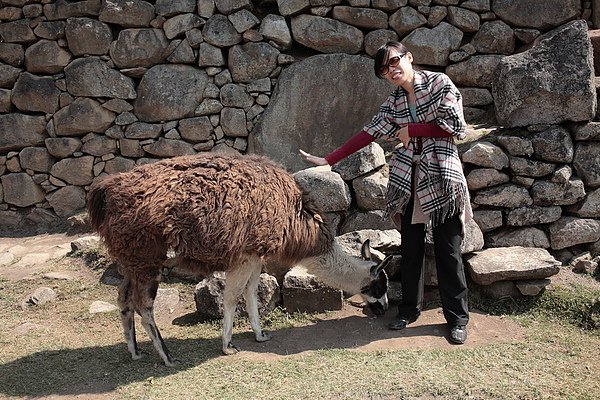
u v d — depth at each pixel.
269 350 4.24
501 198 5.11
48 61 6.55
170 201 3.81
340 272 4.46
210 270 4.04
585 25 5.23
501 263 4.70
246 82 6.37
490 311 4.68
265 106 6.39
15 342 4.47
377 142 6.07
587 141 5.16
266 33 6.27
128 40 6.40
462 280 4.33
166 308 5.05
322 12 6.27
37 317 4.95
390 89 6.18
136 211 3.81
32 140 6.71
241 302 4.77
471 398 3.46
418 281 4.54
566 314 4.52
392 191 4.36
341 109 6.24
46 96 6.59
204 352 4.23
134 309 4.13
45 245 6.26
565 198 5.07
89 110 6.52
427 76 4.20
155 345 4.04
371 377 3.71
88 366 4.07
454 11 6.26
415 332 4.43
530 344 4.14
